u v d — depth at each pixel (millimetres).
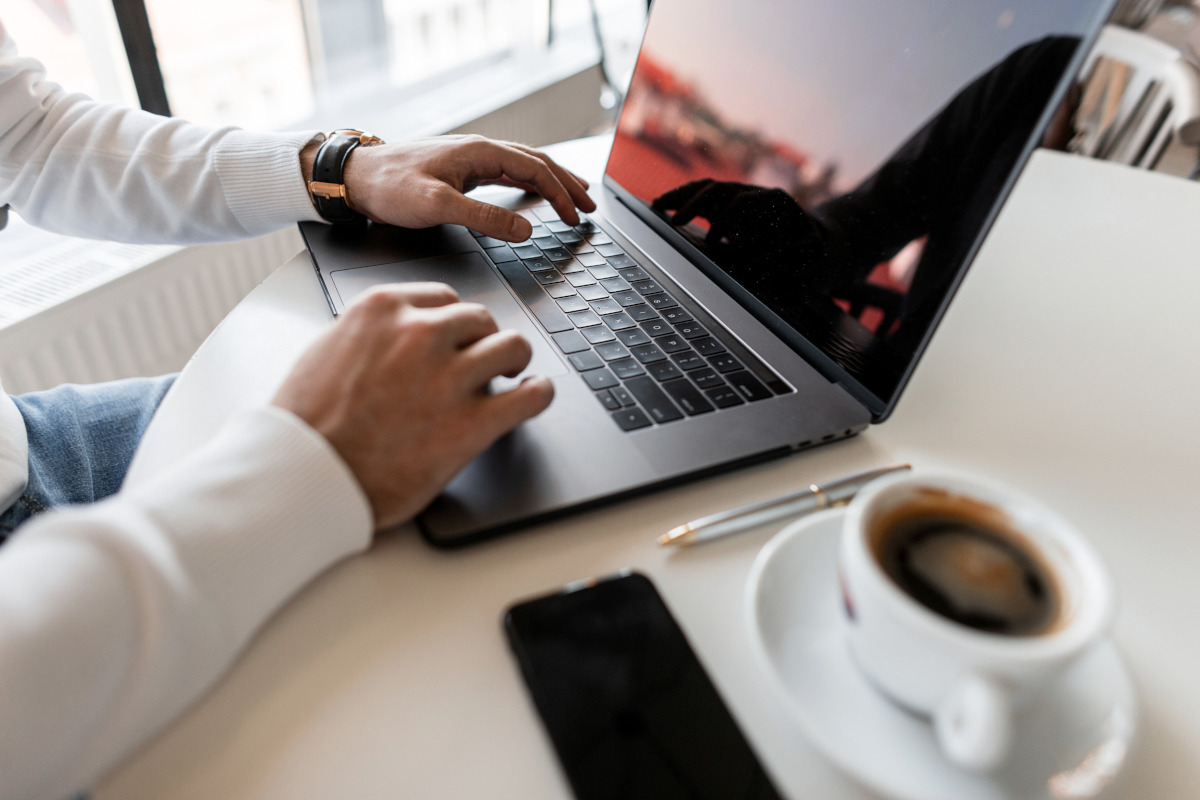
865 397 499
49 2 1187
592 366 516
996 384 567
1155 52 1093
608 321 574
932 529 311
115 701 294
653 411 475
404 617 360
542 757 306
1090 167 937
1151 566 417
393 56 1806
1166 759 316
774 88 609
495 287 612
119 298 1144
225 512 335
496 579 383
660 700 319
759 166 615
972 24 462
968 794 280
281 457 359
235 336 546
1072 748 295
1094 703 310
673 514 429
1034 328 641
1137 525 445
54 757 293
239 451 359
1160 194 884
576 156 926
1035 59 420
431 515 392
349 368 398
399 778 296
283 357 527
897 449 496
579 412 469
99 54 1275
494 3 2021
